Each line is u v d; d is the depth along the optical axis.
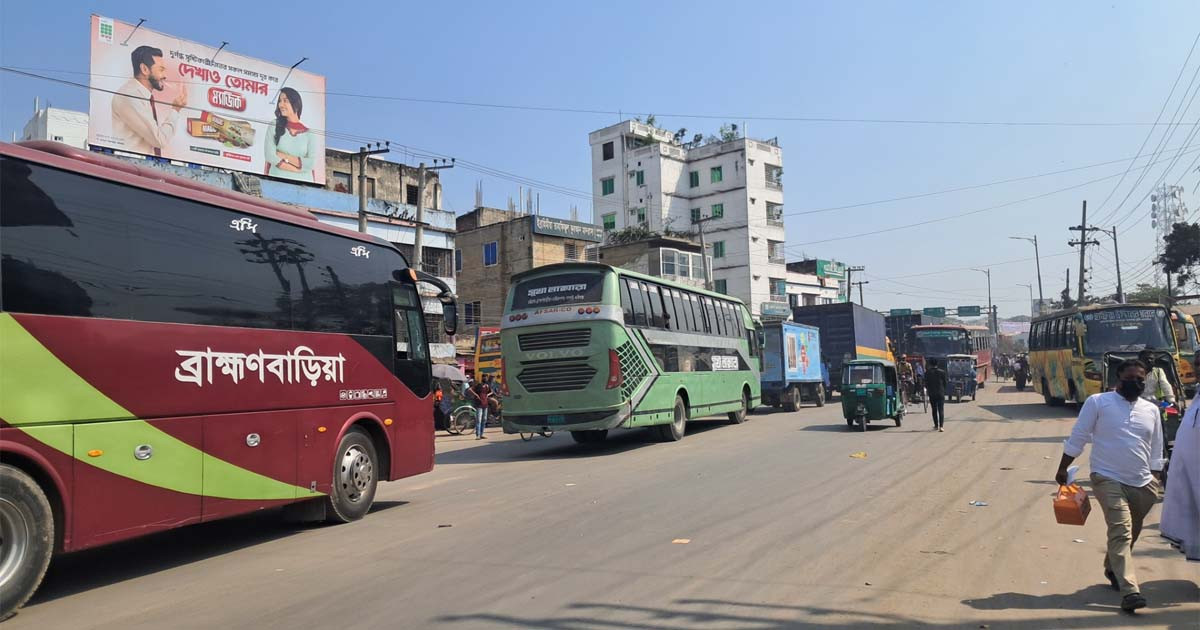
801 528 8.08
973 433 18.02
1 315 5.76
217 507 7.53
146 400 6.86
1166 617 5.15
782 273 70.25
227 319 7.80
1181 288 44.50
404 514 9.88
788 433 19.20
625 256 54.62
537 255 45.97
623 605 5.59
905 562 6.66
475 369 29.94
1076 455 5.73
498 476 13.29
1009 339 101.31
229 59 32.31
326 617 5.52
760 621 5.19
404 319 10.90
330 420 9.18
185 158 30.77
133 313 6.82
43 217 6.14
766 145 69.94
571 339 16.16
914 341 39.53
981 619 5.16
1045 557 6.77
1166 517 5.40
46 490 6.09
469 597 5.90
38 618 5.77
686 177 71.56
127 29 29.41
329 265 9.43
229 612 5.74
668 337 18.31
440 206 46.88
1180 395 12.49
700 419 25.42
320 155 35.38
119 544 8.67
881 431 19.19
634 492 10.67
